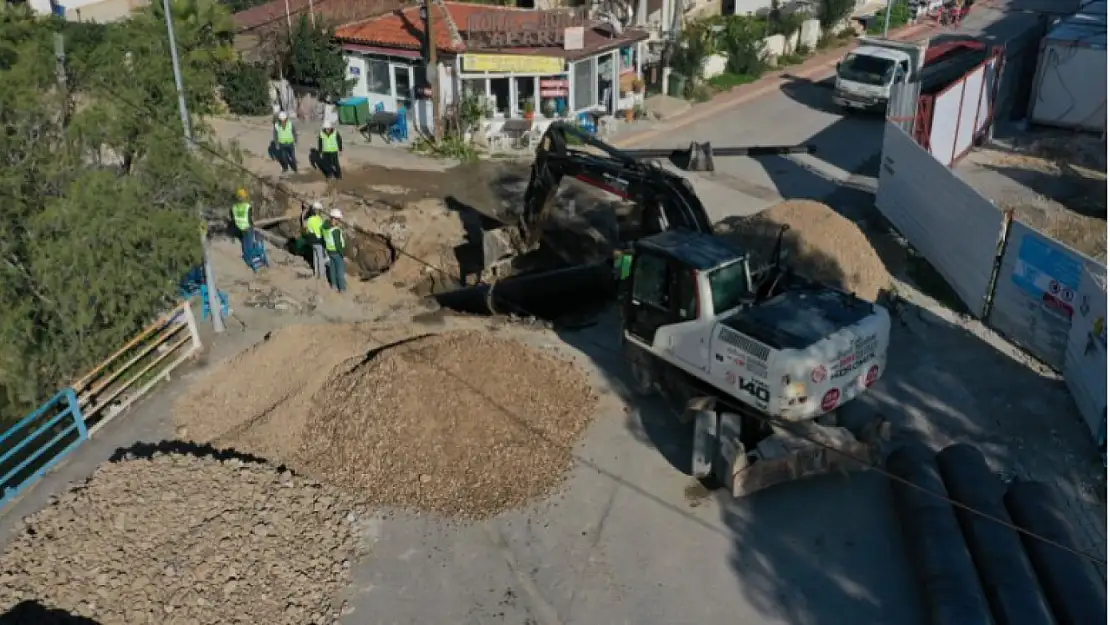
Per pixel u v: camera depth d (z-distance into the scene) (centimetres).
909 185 1891
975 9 4466
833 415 1185
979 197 1570
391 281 1772
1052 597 945
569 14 2705
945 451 1157
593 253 1773
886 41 2945
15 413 1366
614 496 1159
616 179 1515
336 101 2647
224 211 1981
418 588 1016
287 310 1617
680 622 975
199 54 1487
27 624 912
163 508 1052
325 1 3075
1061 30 2716
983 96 2477
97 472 1131
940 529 1020
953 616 915
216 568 993
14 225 1245
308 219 1775
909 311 1614
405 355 1329
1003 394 1364
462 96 2505
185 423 1304
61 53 1293
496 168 2355
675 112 2867
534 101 2523
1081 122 2630
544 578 1033
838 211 2100
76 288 1258
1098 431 1233
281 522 1066
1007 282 1506
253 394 1359
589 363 1458
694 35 3156
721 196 2192
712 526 1109
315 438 1235
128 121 1327
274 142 2472
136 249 1339
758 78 3291
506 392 1285
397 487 1155
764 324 1131
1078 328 1324
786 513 1128
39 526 1055
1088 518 1112
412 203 2116
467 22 2608
